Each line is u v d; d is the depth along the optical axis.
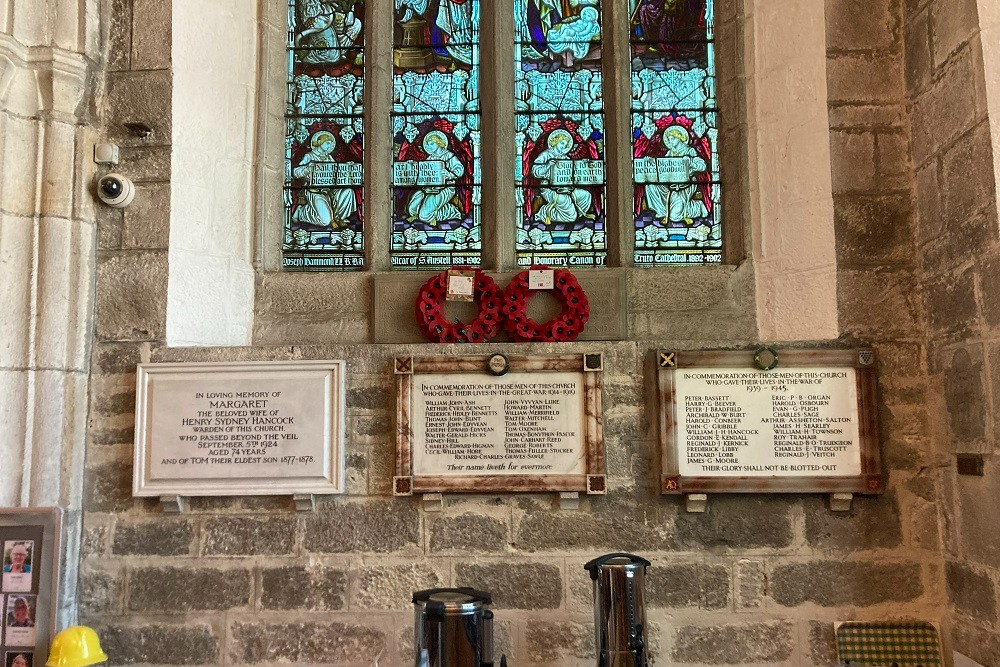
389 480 3.26
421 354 3.32
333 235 3.88
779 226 3.62
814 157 3.54
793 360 3.27
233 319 3.63
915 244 3.39
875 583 3.18
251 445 3.27
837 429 3.22
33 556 3.08
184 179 3.54
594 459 3.21
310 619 3.21
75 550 3.24
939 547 3.19
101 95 3.55
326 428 3.27
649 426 3.26
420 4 4.04
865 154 3.48
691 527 3.21
